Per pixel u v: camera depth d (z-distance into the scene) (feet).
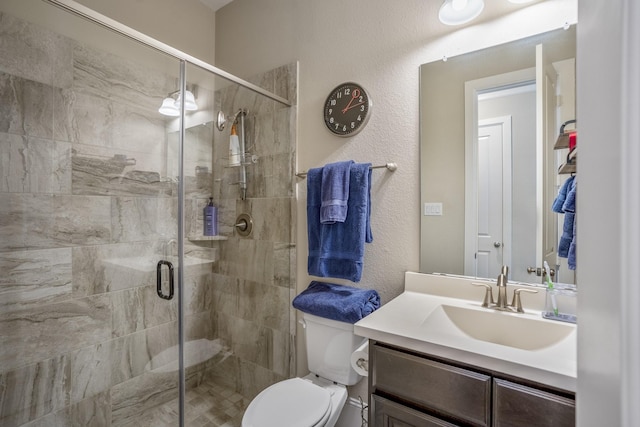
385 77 4.91
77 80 4.82
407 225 4.72
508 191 4.01
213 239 6.28
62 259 4.74
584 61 1.29
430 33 4.54
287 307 5.93
